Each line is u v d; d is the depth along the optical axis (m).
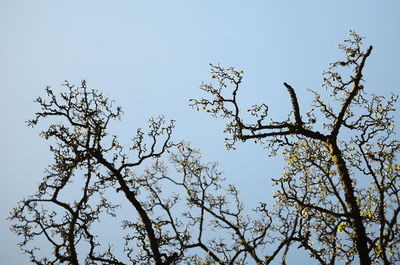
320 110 16.34
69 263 13.44
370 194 16.39
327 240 15.63
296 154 16.92
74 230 14.48
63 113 15.62
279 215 16.66
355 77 15.24
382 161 14.53
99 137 15.51
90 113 15.69
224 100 15.04
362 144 15.09
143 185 18.67
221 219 17.98
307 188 16.00
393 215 13.97
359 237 13.32
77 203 15.12
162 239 16.36
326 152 16.91
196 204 18.36
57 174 14.69
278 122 15.52
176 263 16.14
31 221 13.92
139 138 16.75
